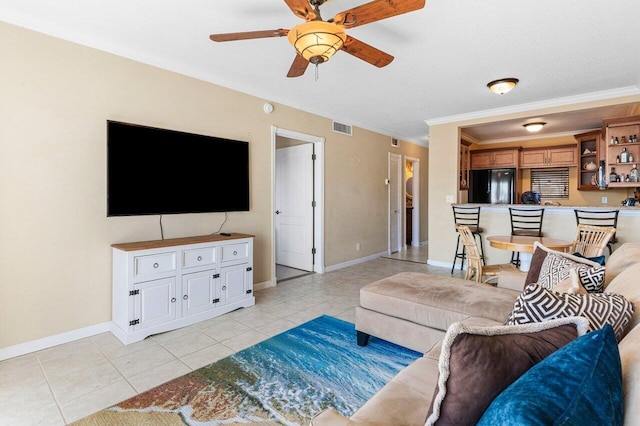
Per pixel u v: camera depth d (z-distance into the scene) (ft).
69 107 8.75
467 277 12.84
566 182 22.43
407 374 4.46
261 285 13.83
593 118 17.69
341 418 3.25
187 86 11.14
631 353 2.48
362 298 8.38
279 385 6.81
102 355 8.05
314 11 6.31
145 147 10.03
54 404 6.17
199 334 9.27
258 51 9.88
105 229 9.40
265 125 13.73
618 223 13.37
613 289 4.53
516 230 15.61
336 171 17.58
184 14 7.94
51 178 8.50
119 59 9.61
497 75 11.63
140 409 6.03
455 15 7.87
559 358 2.36
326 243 17.11
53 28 8.41
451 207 17.88
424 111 16.53
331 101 14.83
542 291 3.44
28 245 8.20
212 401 6.28
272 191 14.08
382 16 5.95
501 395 2.31
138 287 8.79
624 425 2.07
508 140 24.40
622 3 7.39
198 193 11.41
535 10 7.68
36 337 8.32
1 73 7.79
